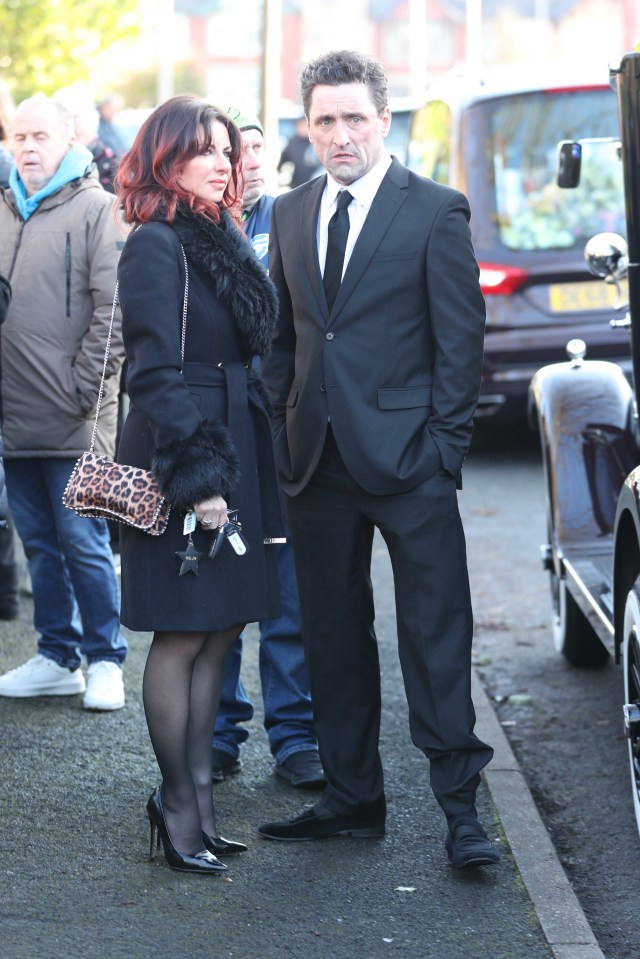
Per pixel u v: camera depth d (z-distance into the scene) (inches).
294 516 232.4
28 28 1146.0
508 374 546.0
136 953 193.9
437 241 219.6
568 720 308.3
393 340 222.1
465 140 553.6
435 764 226.2
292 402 231.8
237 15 3786.9
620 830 251.3
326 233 226.5
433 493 221.6
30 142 291.7
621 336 540.7
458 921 206.1
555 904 210.8
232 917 205.9
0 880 215.8
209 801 228.1
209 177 213.5
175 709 218.8
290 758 259.4
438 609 223.1
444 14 3730.3
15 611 365.7
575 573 291.4
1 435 280.5
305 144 913.5
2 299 279.9
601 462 311.4
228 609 215.6
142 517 208.5
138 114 718.5
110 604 296.2
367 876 221.0
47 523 302.7
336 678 233.0
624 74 237.8
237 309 214.8
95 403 292.5
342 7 3759.8
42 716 291.4
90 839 232.1
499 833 238.5
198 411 209.9
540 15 3661.4
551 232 545.0
